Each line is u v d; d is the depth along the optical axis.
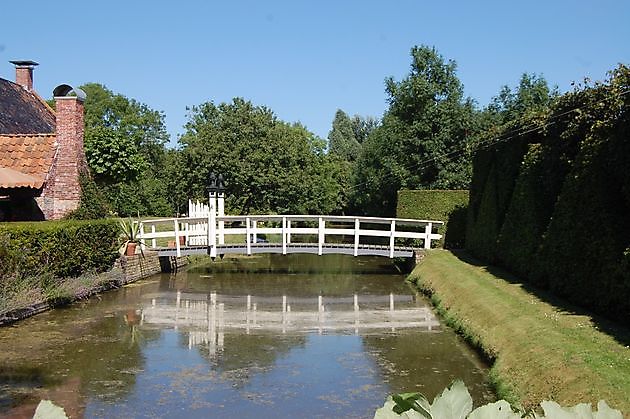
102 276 16.75
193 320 13.32
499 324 10.27
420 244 24.73
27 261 13.23
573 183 11.20
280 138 32.31
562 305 10.91
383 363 9.89
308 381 8.92
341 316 13.91
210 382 8.84
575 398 6.30
